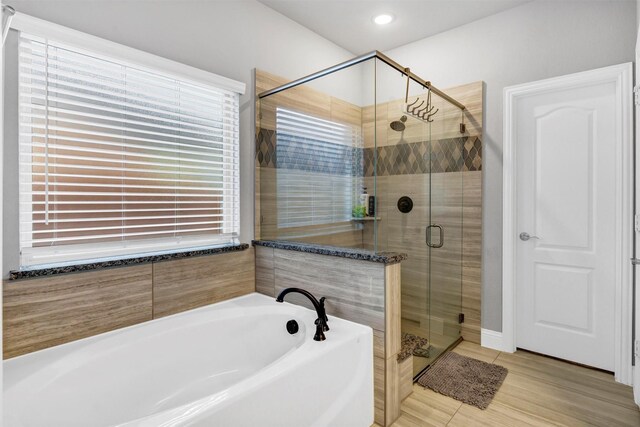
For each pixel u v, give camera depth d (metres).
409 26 2.99
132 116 1.98
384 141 2.05
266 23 2.69
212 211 2.39
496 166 2.79
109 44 1.82
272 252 2.47
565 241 2.56
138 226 2.02
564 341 2.59
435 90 2.49
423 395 2.16
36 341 1.64
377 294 1.91
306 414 1.55
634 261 1.98
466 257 2.95
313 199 2.28
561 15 2.51
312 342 1.72
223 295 2.38
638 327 1.99
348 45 3.32
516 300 2.78
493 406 2.05
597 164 2.44
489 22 2.83
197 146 2.28
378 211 1.99
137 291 1.96
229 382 2.02
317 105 2.27
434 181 2.51
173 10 2.13
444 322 2.71
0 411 0.67
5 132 1.57
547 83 2.55
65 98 1.75
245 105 2.54
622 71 2.28
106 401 1.66
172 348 1.92
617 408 2.02
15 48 1.58
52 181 1.72
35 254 1.68
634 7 2.26
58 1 1.70
